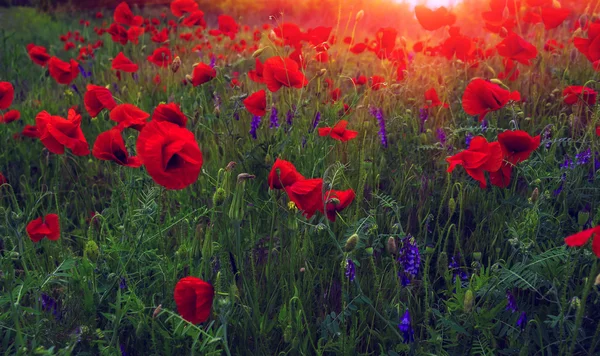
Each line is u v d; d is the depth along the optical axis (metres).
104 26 4.29
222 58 2.33
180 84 2.07
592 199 1.17
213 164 1.39
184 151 0.92
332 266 1.14
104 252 1.07
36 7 6.72
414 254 0.96
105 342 0.94
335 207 0.98
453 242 1.23
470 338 0.95
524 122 1.47
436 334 0.94
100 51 3.23
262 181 1.33
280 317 0.96
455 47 1.79
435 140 1.50
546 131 1.35
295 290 0.96
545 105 1.56
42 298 1.03
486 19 1.88
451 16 1.80
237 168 1.33
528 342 0.91
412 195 1.30
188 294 0.89
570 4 2.47
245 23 4.38
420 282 1.06
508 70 1.79
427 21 1.82
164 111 1.13
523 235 1.02
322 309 1.06
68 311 1.02
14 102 2.35
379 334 1.01
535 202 1.03
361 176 1.18
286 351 1.00
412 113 1.54
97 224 1.17
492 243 1.13
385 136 1.42
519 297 1.07
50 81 2.66
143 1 6.29
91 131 1.82
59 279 1.06
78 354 0.94
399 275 0.99
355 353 0.97
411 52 2.33
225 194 0.98
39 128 1.11
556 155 1.39
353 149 1.38
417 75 1.86
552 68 1.73
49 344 0.97
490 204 1.25
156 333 1.00
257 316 1.00
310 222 1.09
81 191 1.48
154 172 0.91
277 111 1.56
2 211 1.00
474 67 1.91
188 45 2.75
